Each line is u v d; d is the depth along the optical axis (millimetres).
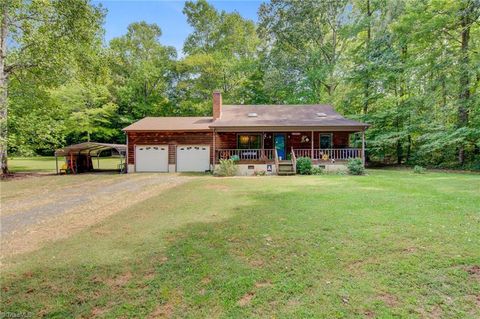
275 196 8273
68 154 18078
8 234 5457
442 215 5691
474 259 3697
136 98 32750
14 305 3041
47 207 7840
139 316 2807
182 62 30703
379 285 3195
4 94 15555
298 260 3875
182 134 18406
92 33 17312
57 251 4457
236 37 32625
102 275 3633
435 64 16078
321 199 7574
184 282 3406
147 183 12391
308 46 25938
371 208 6402
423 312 2723
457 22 15539
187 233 5109
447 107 16188
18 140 16516
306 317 2705
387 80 19078
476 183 10109
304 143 18281
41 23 16156
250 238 4746
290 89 26047
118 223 5953
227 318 2732
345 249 4152
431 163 18625
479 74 14852
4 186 12008
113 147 18234
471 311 2723
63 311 2920
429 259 3736
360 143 20594
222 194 8969
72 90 24875
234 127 16047
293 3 24219
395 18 19172
